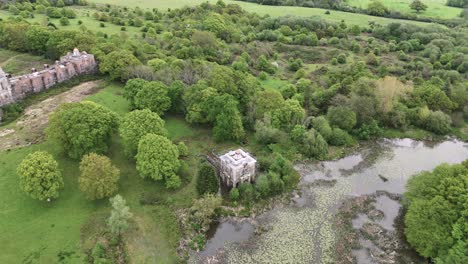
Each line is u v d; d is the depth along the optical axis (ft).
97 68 521.65
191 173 355.97
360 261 283.38
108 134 362.33
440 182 295.48
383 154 412.36
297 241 299.38
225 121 388.98
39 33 553.64
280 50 652.07
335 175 374.43
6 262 263.70
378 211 330.75
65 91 470.80
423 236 277.23
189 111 411.75
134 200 322.14
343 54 618.85
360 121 442.50
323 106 468.34
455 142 442.91
